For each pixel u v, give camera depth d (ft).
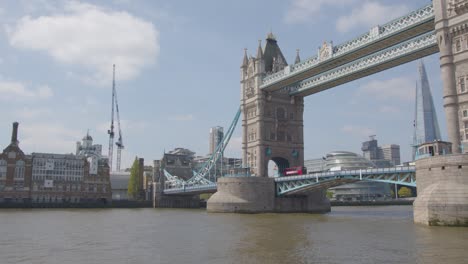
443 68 212.43
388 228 169.07
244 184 319.06
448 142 196.54
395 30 242.37
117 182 621.72
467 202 157.58
